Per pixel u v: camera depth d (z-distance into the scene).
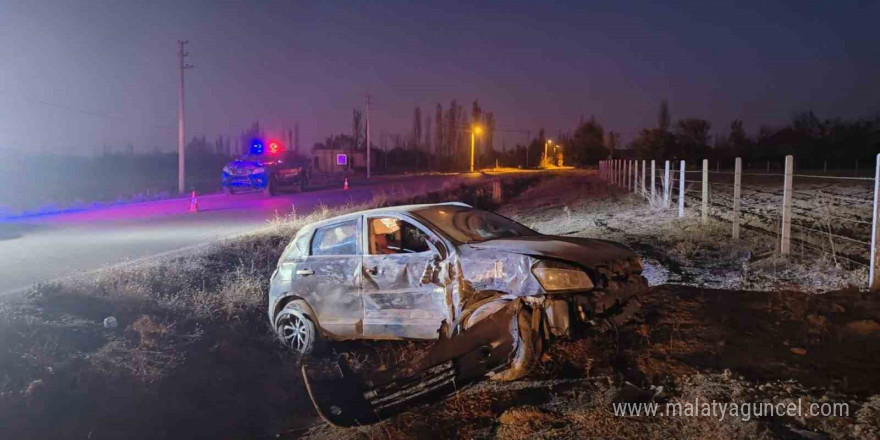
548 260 5.72
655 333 6.43
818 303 7.03
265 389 6.66
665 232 13.65
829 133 53.09
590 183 38.19
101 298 8.60
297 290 7.52
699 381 5.14
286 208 25.62
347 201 27.92
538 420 4.86
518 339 5.55
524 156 122.06
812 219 14.47
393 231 7.30
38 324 7.04
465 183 40.25
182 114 40.38
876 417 4.30
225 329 8.37
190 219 22.31
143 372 6.38
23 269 12.21
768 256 10.17
